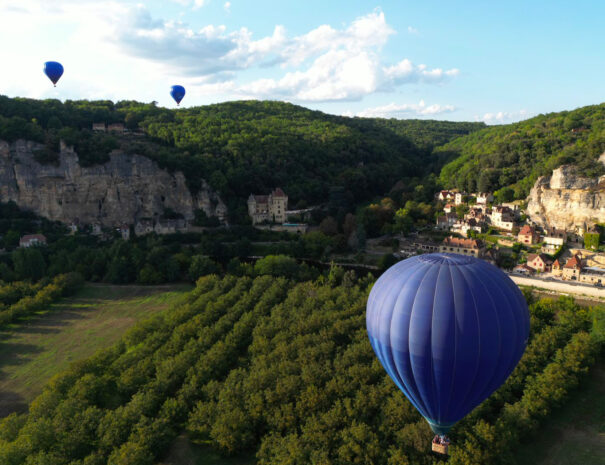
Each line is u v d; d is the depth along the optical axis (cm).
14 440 5741
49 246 14212
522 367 6781
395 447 5278
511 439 5506
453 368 4231
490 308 4197
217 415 5944
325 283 12025
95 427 5847
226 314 9438
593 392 7088
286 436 5484
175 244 15412
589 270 12612
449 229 18125
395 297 4534
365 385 6328
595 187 15738
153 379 6950
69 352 8856
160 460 5741
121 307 11294
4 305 10594
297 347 7581
